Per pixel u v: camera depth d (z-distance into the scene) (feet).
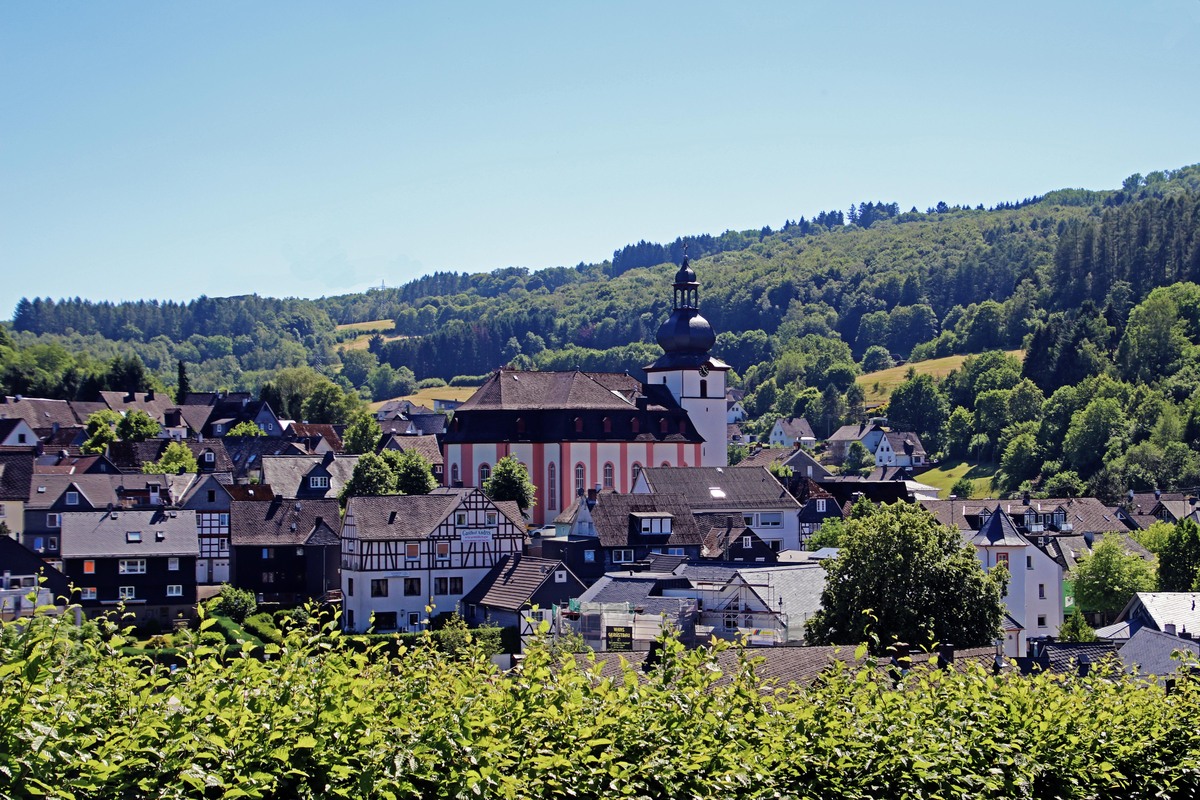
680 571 342.23
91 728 64.18
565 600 342.03
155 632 369.91
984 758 95.09
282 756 67.21
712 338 583.99
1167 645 206.28
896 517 257.14
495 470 517.55
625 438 556.51
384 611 375.25
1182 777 107.55
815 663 172.45
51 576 370.12
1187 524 408.05
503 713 77.30
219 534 472.03
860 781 88.74
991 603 254.06
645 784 78.84
